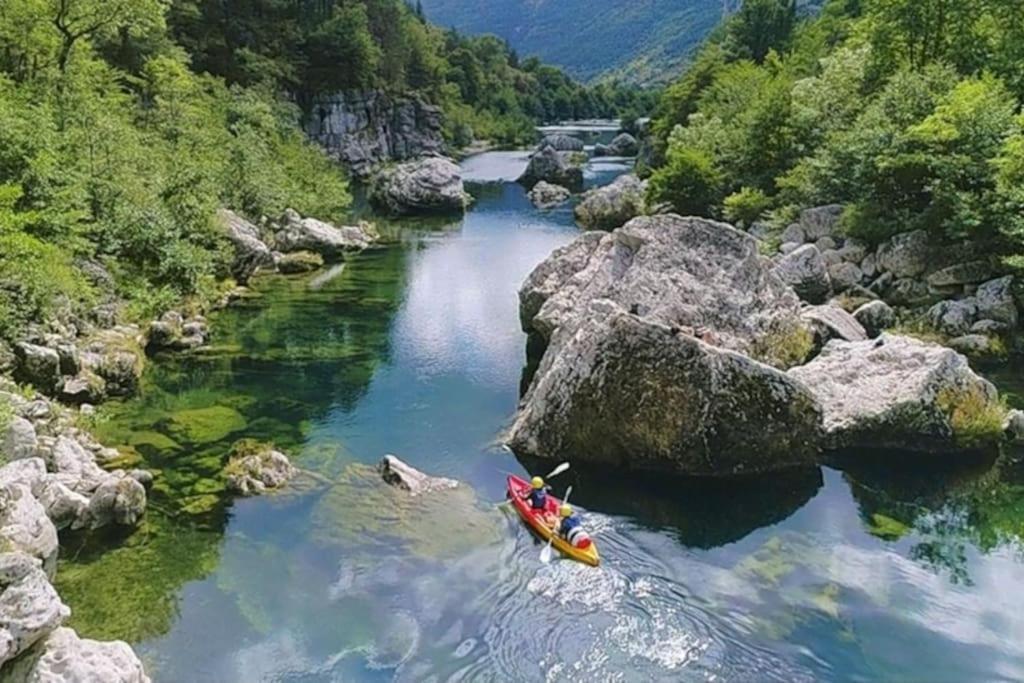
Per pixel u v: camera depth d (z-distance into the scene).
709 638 13.19
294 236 45.09
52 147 28.56
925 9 41.72
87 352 23.56
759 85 60.41
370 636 13.16
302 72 99.19
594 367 19.34
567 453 19.94
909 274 30.73
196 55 81.31
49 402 20.14
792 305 25.66
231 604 13.90
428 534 16.25
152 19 43.62
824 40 70.31
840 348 22.39
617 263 26.39
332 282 40.19
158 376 25.50
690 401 18.61
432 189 66.56
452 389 25.30
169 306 30.16
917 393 19.62
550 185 75.94
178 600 13.95
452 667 12.45
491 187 84.62
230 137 54.28
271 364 27.22
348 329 31.73
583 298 25.81
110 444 19.91
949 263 30.03
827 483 18.66
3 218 20.75
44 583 10.60
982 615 13.91
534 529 16.48
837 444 19.88
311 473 18.88
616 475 19.14
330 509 17.12
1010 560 15.73
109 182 30.69
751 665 12.55
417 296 37.50
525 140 140.62
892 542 16.33
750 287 25.06
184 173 36.91
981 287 27.75
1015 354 25.91
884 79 42.81
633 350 18.92
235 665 12.38
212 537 15.96
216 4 89.69
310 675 12.19
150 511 16.84
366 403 23.91
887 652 12.88
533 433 20.45
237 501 17.38
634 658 12.70
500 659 12.65
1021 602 14.30
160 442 20.36
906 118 33.34
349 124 103.12
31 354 20.88
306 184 59.38
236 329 31.20
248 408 23.16
